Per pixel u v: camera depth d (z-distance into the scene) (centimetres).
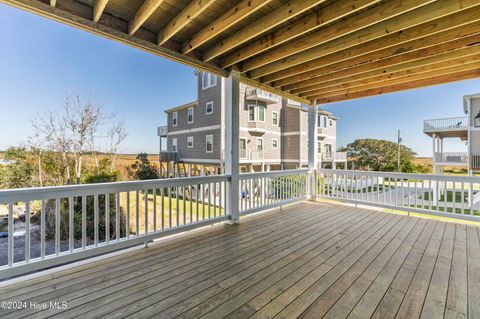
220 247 283
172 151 1529
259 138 1330
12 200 198
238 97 388
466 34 264
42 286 196
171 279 208
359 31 281
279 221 395
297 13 228
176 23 254
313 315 161
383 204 469
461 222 394
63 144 831
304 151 1432
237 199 389
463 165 989
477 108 920
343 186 592
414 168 2212
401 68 361
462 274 218
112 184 259
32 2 211
